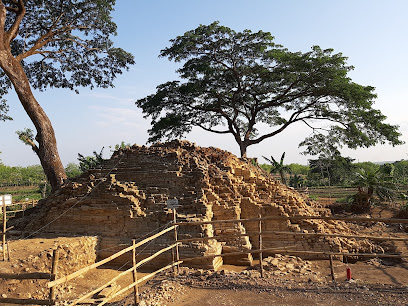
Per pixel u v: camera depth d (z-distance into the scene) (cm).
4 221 1353
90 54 3516
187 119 3938
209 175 1755
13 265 1243
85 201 1738
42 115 2745
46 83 3666
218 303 754
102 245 1611
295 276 1065
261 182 1842
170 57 3509
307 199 2300
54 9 3117
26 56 2898
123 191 1705
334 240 1513
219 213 1611
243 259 1480
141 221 1612
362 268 1268
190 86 3475
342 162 3916
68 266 1395
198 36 3297
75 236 1653
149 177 1795
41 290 1198
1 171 6950
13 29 2736
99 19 3241
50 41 3225
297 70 3262
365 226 2128
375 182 2630
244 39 3347
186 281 934
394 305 682
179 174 1756
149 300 787
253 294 796
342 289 798
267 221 1628
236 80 3678
